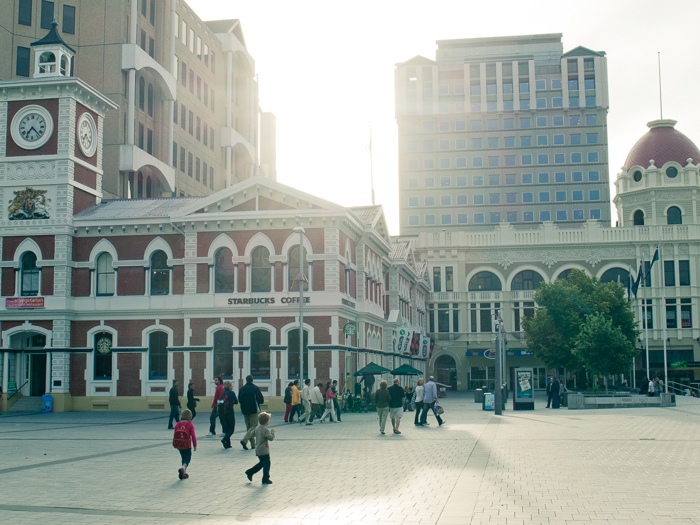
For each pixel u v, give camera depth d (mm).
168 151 60875
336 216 39156
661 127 82750
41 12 55312
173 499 12625
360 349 44594
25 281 41500
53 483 14359
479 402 50281
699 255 77125
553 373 77438
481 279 81000
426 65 121250
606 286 61375
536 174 118312
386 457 18281
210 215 39938
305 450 20109
